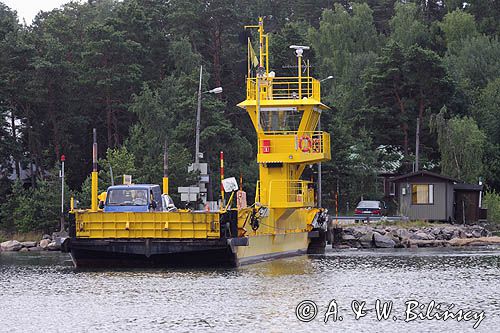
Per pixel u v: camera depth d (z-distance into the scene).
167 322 33.66
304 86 115.88
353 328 32.62
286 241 63.12
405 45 160.25
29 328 32.72
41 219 86.19
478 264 56.03
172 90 104.88
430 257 62.88
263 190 62.59
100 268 52.62
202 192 71.50
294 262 57.72
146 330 32.22
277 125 63.44
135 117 109.00
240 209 52.22
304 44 118.88
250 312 35.66
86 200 85.81
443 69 124.50
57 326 33.06
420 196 100.06
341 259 60.94
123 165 85.69
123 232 51.25
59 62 102.38
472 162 112.50
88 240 51.34
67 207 85.62
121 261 52.09
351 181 115.88
